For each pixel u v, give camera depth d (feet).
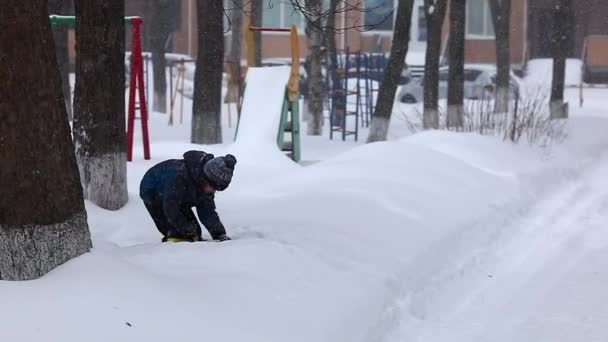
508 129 59.52
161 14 92.22
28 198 18.45
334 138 69.77
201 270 21.20
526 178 45.62
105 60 31.71
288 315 19.15
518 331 22.07
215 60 54.80
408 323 22.31
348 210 31.22
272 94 49.26
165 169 25.54
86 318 16.49
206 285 19.84
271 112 48.39
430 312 23.81
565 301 24.91
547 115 74.08
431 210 33.73
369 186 35.42
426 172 40.09
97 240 25.90
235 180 39.22
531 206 40.73
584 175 51.80
